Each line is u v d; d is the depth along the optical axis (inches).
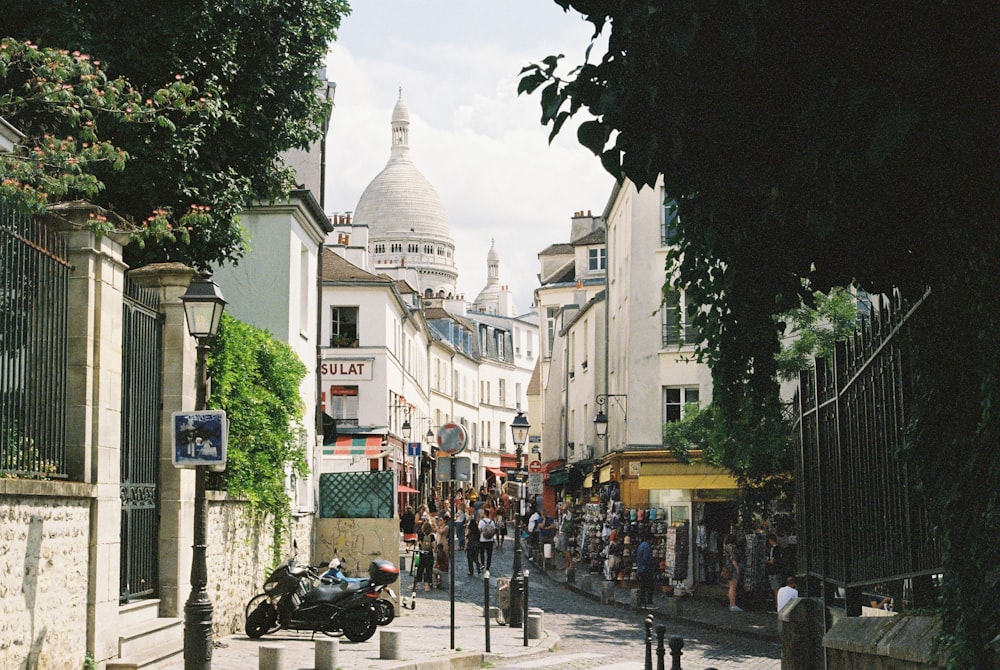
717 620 908.6
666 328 1427.2
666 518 1376.7
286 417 783.1
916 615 227.8
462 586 1251.8
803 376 350.6
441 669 595.2
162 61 693.9
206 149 735.1
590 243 2748.5
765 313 240.8
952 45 160.1
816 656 329.7
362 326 2070.6
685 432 1016.2
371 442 1988.2
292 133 781.3
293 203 1021.2
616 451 1437.0
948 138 163.0
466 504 1886.1
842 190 189.2
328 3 780.0
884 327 247.9
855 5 163.5
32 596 392.2
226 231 754.8
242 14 720.3
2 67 479.5
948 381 199.5
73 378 447.8
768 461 901.2
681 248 280.7
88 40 665.6
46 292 423.8
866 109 166.2
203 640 453.1
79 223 447.2
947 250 190.7
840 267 227.0
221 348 663.1
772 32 168.6
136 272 563.8
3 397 383.9
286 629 678.5
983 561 185.0
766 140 185.5
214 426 460.1
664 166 187.2
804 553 348.5
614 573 1314.0
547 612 991.0
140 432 528.7
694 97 177.9
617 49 175.2
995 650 181.3
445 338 3543.3
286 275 1024.2
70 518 429.1
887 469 247.8
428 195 7623.0
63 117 561.0
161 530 556.1
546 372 3011.8
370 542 968.3
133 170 684.1
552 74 179.9
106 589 458.9
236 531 682.8
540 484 1608.0
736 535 1031.0
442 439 722.8
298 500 1017.5
